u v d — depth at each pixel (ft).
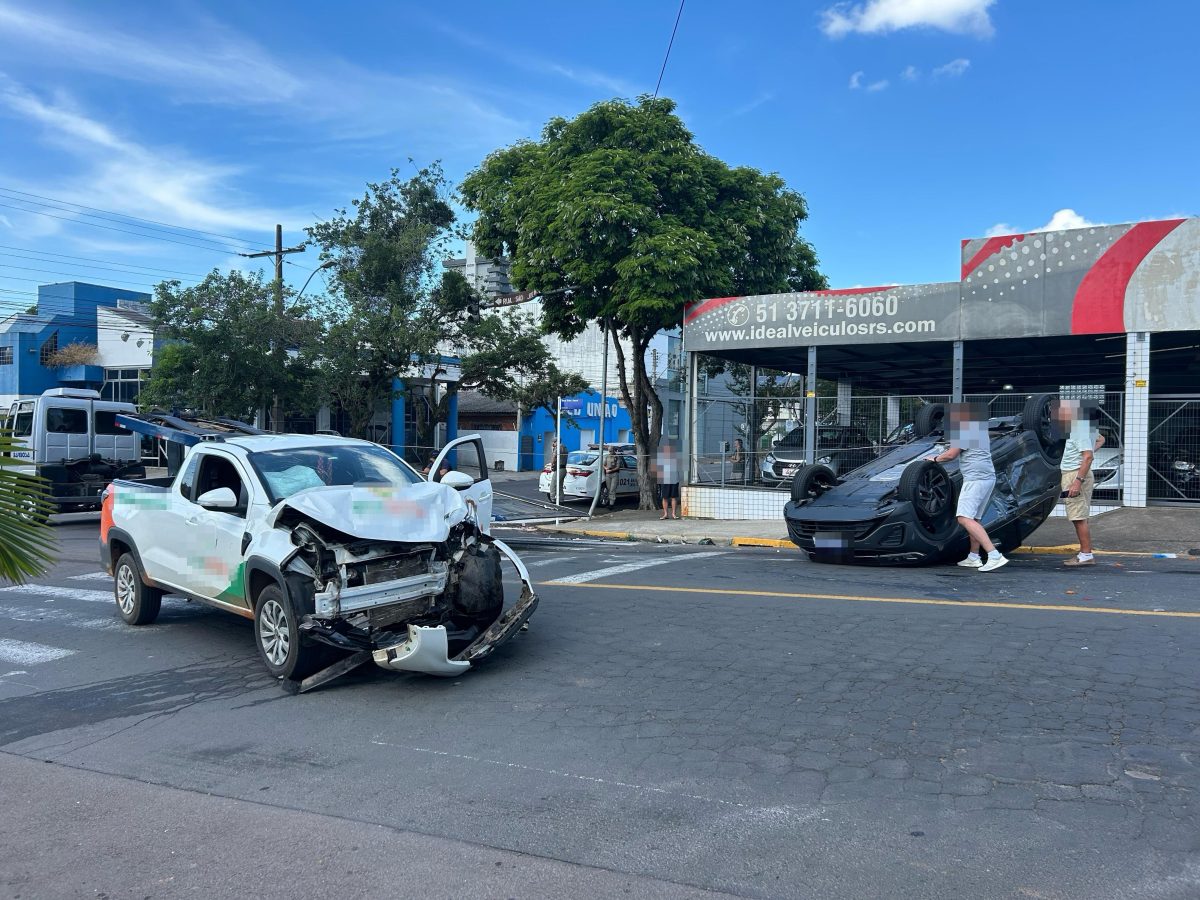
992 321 51.98
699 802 14.03
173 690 21.61
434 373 98.32
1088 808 13.20
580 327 68.33
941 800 13.67
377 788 15.28
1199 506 47.91
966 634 22.85
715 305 60.39
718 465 63.57
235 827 14.11
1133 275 48.29
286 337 80.64
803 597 28.45
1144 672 19.24
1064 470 34.60
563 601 29.32
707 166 63.82
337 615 19.79
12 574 15.25
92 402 62.54
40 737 18.70
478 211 70.03
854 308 55.83
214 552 23.52
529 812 14.02
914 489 33.04
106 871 12.86
